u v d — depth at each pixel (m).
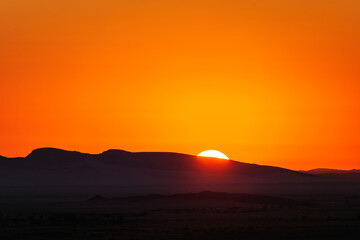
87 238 172.25
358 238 177.38
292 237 178.62
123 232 186.25
